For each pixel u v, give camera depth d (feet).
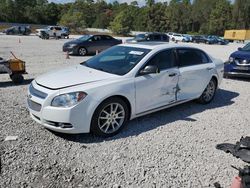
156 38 82.64
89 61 19.48
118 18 241.55
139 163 13.21
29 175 11.90
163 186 11.65
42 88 15.29
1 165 12.44
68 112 14.35
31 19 302.25
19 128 16.21
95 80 15.75
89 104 14.78
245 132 17.58
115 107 15.96
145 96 17.30
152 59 17.95
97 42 63.31
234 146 13.84
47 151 13.84
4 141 14.55
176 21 324.19
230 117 20.25
